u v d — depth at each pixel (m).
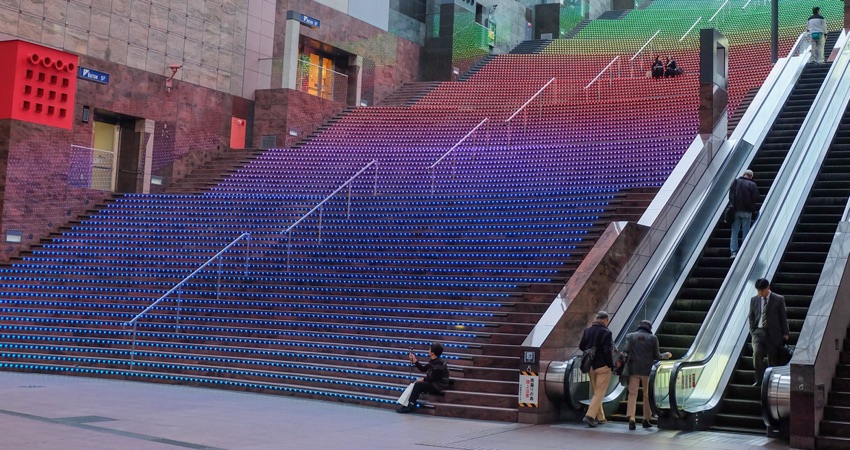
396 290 16.14
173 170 26.66
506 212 19.45
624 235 13.89
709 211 16.14
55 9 24.34
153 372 15.06
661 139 23.97
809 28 26.30
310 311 16.06
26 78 21.53
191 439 9.56
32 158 21.58
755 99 21.05
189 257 19.59
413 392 12.37
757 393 11.76
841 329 11.37
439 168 24.58
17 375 15.03
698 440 10.51
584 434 10.87
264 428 10.53
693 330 13.34
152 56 26.83
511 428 11.23
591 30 44.44
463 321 14.38
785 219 14.96
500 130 28.84
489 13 40.66
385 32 36.22
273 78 30.30
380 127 29.88
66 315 17.48
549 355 11.95
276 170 25.95
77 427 9.95
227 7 29.30
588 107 29.62
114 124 26.19
